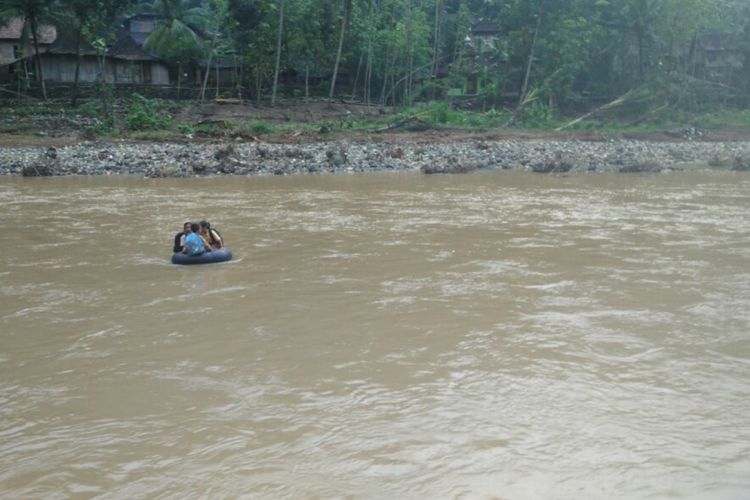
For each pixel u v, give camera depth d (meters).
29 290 11.09
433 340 8.48
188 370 7.56
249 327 9.09
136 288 11.17
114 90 49.31
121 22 62.50
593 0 53.41
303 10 51.03
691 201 22.14
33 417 6.42
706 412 6.39
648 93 51.84
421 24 56.12
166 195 23.47
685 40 55.22
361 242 15.16
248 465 5.50
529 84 54.84
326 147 36.19
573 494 5.05
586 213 19.50
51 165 30.34
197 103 47.59
